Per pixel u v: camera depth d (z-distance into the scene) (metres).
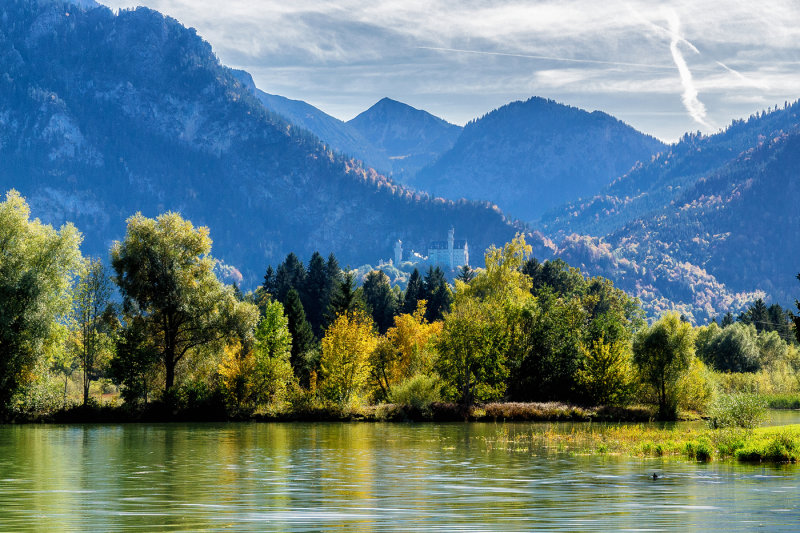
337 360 77.69
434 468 34.94
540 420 77.38
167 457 39.97
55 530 20.23
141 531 20.11
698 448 39.72
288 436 55.44
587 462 37.72
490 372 83.31
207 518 22.00
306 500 25.30
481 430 62.19
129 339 75.44
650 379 83.06
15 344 69.69
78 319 77.44
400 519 21.86
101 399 77.75
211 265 81.62
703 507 23.95
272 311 83.44
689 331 82.69
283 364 80.56
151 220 79.25
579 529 20.44
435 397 80.88
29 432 59.97
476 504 24.50
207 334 79.94
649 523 21.28
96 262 78.81
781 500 25.34
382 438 53.53
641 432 54.34
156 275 77.06
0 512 23.03
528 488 28.23
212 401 76.44
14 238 72.00
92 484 29.27
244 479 30.84
